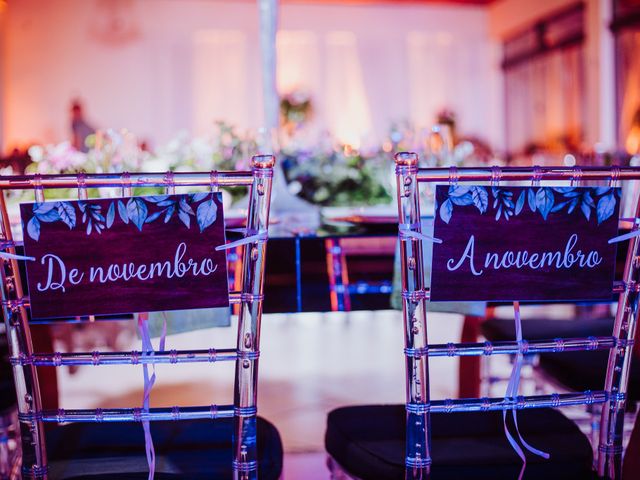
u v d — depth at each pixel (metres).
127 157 1.94
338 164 2.57
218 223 0.94
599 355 1.62
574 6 8.27
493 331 1.86
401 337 3.92
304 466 2.06
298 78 10.23
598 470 1.09
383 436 1.18
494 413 1.29
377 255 1.39
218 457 1.13
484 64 10.61
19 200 1.75
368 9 10.31
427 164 2.03
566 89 8.62
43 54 9.56
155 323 1.19
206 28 9.88
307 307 1.38
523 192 0.95
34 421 0.99
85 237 0.94
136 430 1.25
